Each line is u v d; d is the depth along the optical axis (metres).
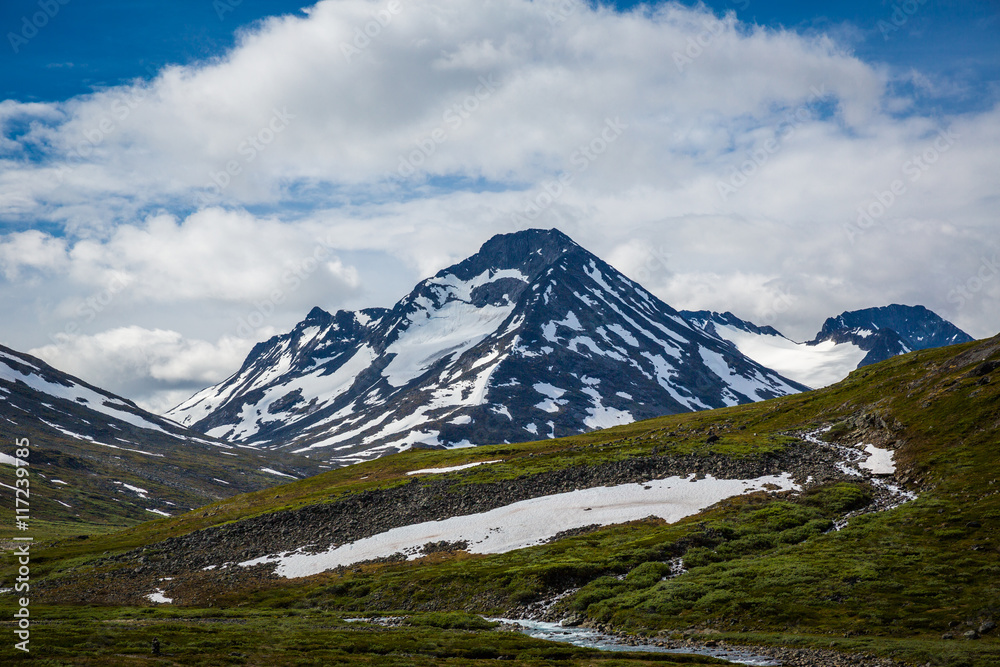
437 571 84.62
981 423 89.25
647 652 52.50
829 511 82.44
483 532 96.50
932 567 61.16
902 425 99.56
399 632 62.69
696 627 59.62
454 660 50.56
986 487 74.56
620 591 70.75
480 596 76.56
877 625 53.69
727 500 92.56
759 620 58.28
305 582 90.56
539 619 69.25
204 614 79.38
